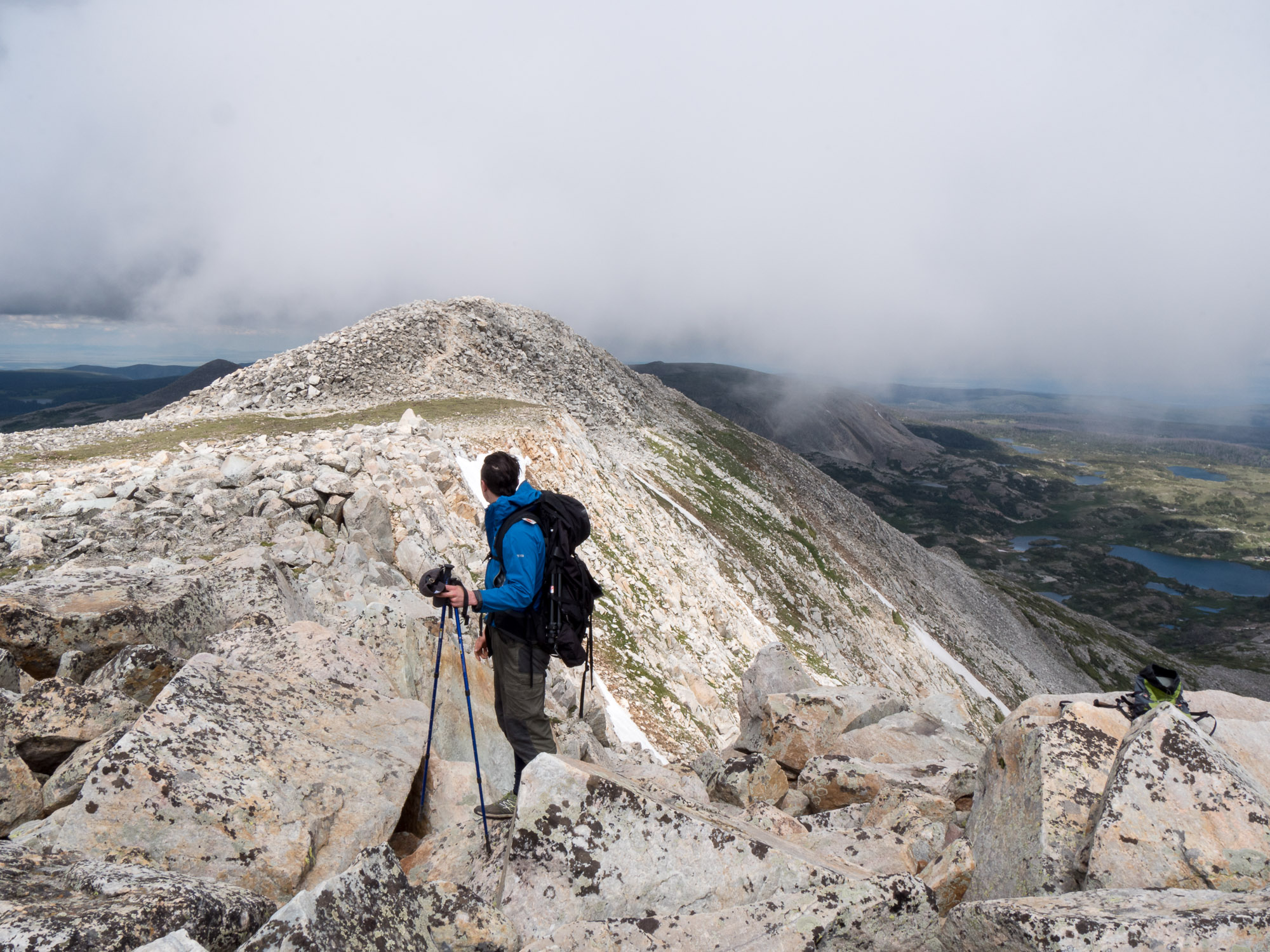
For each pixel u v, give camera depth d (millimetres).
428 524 21359
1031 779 5250
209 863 3807
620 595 33688
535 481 37344
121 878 3219
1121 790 4477
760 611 59625
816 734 9805
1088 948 3199
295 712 5176
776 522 92438
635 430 87250
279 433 32969
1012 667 121062
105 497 15656
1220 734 5547
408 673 6766
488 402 51875
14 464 23625
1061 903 3656
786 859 4176
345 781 4668
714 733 28266
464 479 28484
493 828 4734
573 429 51531
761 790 7883
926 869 5473
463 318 77625
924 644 95625
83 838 3717
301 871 3959
